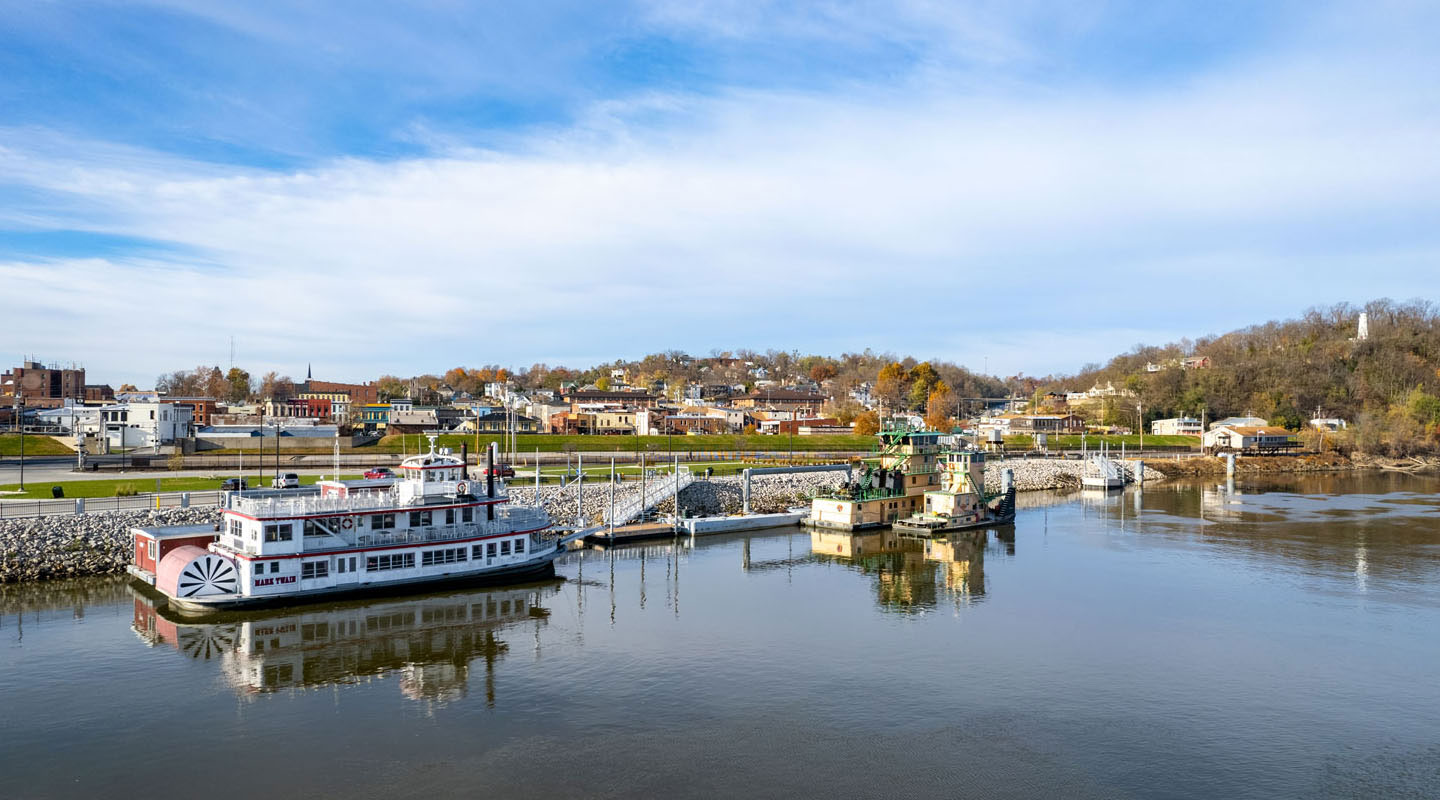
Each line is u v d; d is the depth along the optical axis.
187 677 55.75
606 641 64.38
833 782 42.78
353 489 77.56
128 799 40.50
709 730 48.72
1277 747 47.41
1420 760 45.94
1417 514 134.25
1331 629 68.88
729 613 72.50
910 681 56.62
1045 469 184.12
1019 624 69.88
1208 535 113.50
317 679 55.88
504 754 45.56
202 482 110.69
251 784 42.06
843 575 88.00
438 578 75.31
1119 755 46.22
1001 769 44.41
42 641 61.69
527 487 118.12
